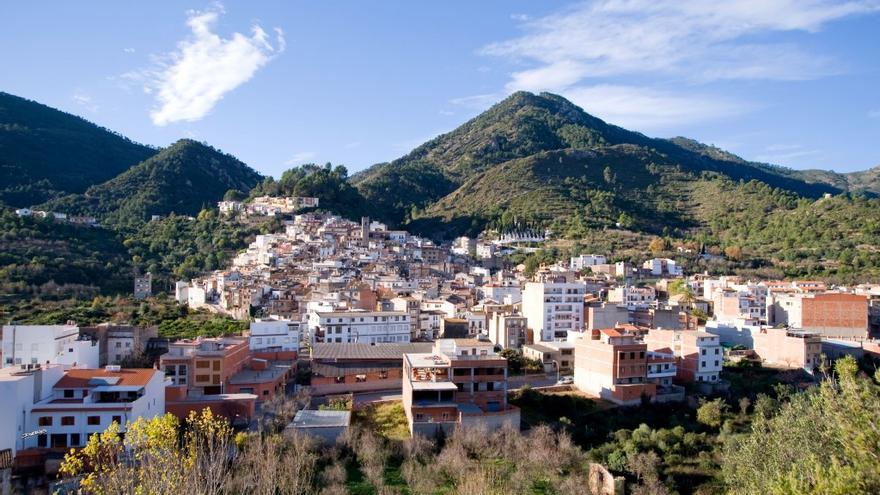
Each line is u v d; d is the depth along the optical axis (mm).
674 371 147625
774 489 53688
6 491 87625
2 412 95250
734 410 135875
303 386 146625
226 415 117625
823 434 69688
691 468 109812
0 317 187250
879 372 59344
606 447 115625
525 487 97000
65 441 100000
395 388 150375
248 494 83812
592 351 145125
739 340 184000
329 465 101875
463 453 106875
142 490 57719
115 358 163250
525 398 136000
